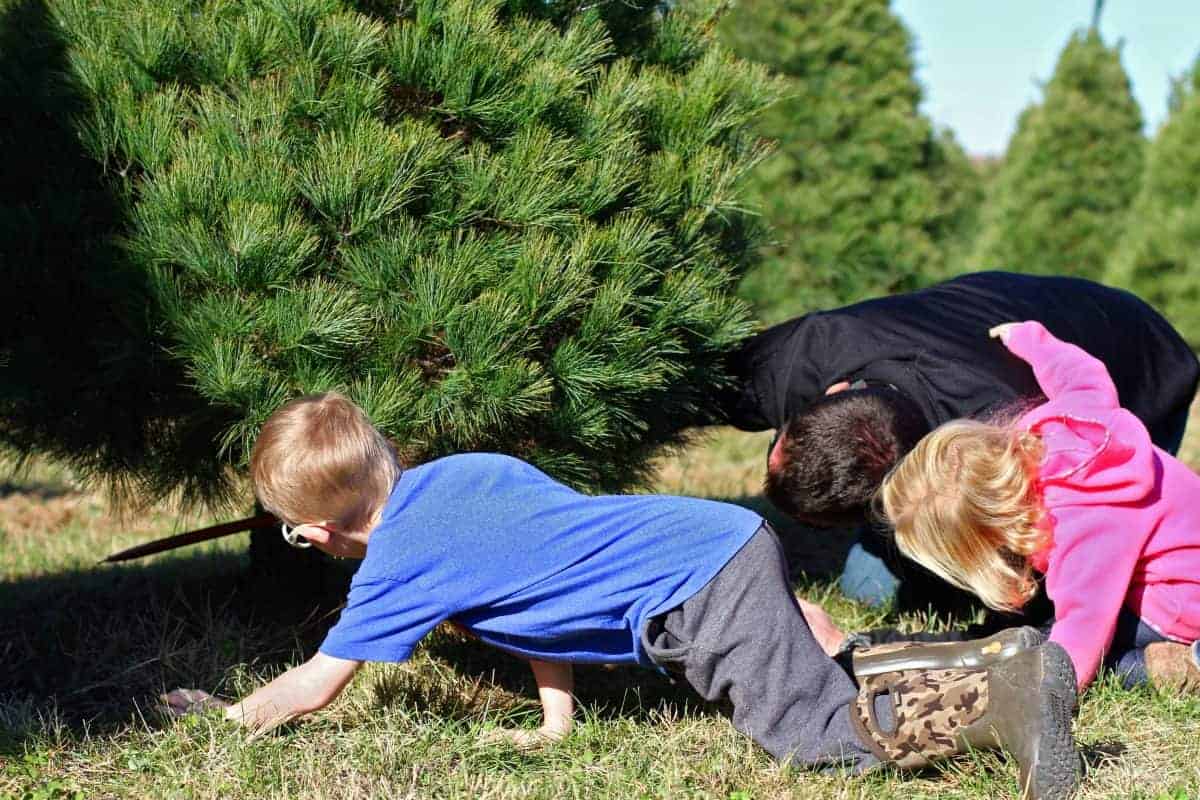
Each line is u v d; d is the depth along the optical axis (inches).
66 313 119.5
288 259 111.0
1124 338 139.5
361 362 115.6
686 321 124.8
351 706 118.2
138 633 136.6
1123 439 106.5
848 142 348.5
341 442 104.5
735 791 100.0
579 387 120.1
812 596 156.2
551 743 109.8
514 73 119.3
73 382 120.8
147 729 111.0
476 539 104.4
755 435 320.2
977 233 639.8
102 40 116.6
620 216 121.9
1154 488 110.8
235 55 113.4
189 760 104.0
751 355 138.6
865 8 355.9
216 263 110.1
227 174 111.3
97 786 100.7
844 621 146.8
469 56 116.2
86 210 117.4
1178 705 113.3
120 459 130.0
